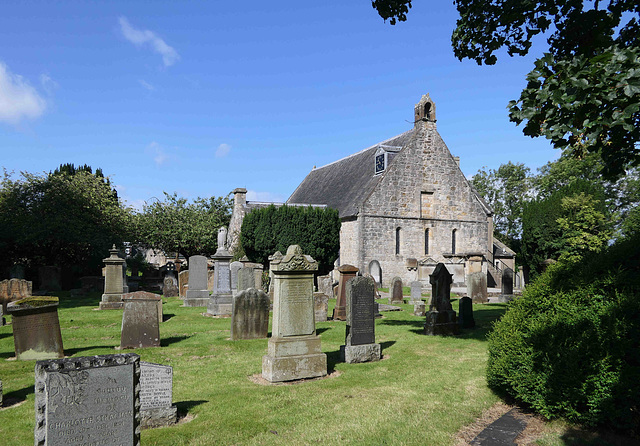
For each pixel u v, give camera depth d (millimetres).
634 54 5570
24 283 21891
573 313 6602
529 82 6535
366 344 10656
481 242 37031
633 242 6875
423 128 35594
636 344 5859
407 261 33625
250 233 29453
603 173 7430
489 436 6172
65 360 4988
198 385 8656
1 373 9500
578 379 6152
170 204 41188
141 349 11773
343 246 35531
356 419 6867
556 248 33312
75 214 30359
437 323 13945
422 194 35312
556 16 8492
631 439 5770
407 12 10258
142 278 34938
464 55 10188
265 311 13406
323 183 45938
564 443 5797
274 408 7375
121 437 5172
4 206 29000
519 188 52188
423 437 6184
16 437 6211
